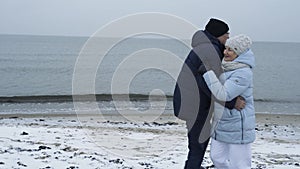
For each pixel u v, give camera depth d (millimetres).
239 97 4414
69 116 15938
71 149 8094
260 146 9945
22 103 20469
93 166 6566
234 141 4469
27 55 73812
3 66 48625
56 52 88062
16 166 6410
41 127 12133
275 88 33781
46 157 7145
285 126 15273
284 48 168000
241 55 4414
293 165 7320
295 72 51938
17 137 9555
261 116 18203
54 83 32469
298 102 24734
